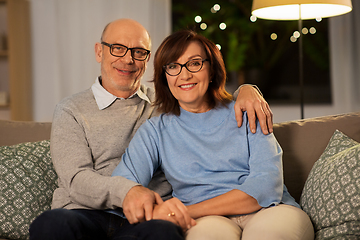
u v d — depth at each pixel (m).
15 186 1.52
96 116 1.60
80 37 3.76
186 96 1.48
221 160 1.45
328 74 4.05
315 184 1.43
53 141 1.53
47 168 1.62
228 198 1.31
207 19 4.09
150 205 1.21
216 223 1.20
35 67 3.74
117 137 1.58
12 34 3.60
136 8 3.76
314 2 2.06
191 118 1.54
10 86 3.62
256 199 1.28
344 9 2.24
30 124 1.86
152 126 1.57
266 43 4.11
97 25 3.76
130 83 1.68
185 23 4.09
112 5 3.76
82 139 1.54
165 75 1.55
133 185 1.28
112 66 1.66
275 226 1.17
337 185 1.31
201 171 1.46
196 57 1.48
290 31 4.06
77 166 1.45
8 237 1.48
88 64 3.78
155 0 3.77
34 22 3.71
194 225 1.21
